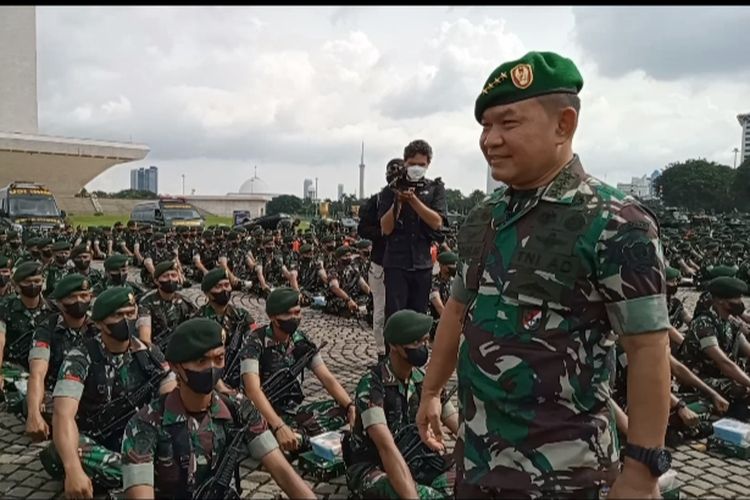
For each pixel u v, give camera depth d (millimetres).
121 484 4742
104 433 4910
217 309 6910
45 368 5539
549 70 2348
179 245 21156
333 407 5977
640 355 2229
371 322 12156
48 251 12844
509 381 2387
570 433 2326
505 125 2398
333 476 5199
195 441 3645
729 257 18328
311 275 15141
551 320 2342
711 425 6188
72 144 55281
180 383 3662
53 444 4945
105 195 77062
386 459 4074
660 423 2227
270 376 5816
